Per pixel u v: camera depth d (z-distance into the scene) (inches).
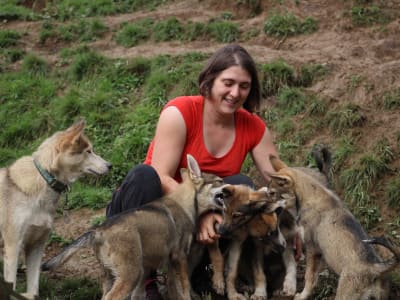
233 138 119.0
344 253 109.3
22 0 246.1
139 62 185.6
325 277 121.6
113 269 105.8
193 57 182.4
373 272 105.3
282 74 167.8
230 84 113.4
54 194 121.4
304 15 189.6
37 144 168.9
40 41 211.6
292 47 180.2
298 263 129.3
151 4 224.4
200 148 117.6
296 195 116.8
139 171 114.9
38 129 173.6
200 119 117.1
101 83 181.9
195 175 115.6
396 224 134.3
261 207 114.0
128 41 200.2
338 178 144.6
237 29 191.2
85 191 153.2
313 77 166.9
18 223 119.3
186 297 112.5
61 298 120.6
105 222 107.7
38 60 196.2
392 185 138.8
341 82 162.2
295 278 119.2
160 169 116.4
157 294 114.7
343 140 150.3
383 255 127.3
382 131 149.4
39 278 126.0
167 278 115.7
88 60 190.9
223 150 118.8
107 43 203.2
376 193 140.3
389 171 142.6
